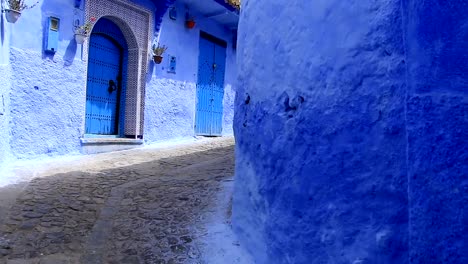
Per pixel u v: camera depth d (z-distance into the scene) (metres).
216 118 12.36
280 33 2.96
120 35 9.25
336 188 2.32
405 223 1.98
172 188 5.61
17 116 6.89
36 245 3.68
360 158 2.21
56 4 7.45
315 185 2.46
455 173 1.60
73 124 7.92
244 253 3.43
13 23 6.72
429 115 1.67
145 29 9.45
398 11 2.07
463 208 1.57
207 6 10.71
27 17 6.98
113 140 8.70
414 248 1.72
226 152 8.82
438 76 1.67
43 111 7.33
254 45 3.39
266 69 3.13
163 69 10.04
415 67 1.72
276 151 2.87
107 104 9.15
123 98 9.47
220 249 3.62
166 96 10.19
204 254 3.58
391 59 2.09
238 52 3.97
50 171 6.41
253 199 3.32
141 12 9.31
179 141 10.60
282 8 2.97
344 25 2.37
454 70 1.64
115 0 8.57
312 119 2.52
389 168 2.06
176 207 4.80
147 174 6.54
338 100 2.36
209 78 11.93
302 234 2.53
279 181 2.81
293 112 2.71
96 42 8.79
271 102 3.00
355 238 2.19
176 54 10.44
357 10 2.29
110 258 3.49
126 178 6.22
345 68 2.33
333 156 2.36
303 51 2.67
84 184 5.73
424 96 1.69
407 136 1.76
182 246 3.75
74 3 7.76
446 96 1.64
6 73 6.38
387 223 2.05
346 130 2.29
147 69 9.53
